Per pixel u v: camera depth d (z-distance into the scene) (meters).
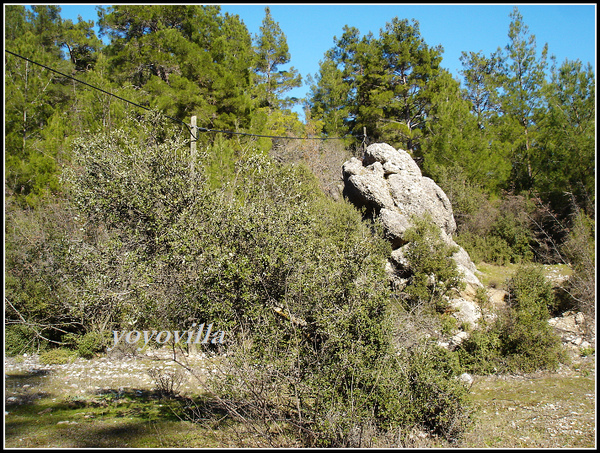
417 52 32.50
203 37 26.25
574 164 21.22
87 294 8.37
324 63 36.06
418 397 7.18
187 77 23.19
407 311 11.96
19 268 13.69
